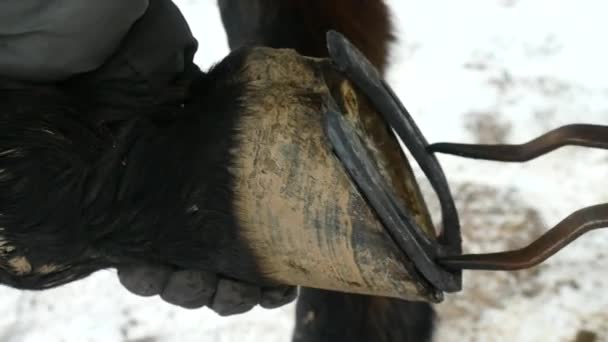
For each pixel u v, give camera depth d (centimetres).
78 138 65
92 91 67
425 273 61
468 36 186
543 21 187
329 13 107
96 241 66
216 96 65
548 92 172
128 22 66
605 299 140
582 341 135
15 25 64
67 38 64
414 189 65
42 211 64
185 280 67
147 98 67
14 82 65
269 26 108
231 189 63
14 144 63
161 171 64
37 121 64
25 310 148
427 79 177
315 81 64
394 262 62
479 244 148
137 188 65
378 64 112
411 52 183
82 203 64
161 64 68
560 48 181
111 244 66
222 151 63
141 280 68
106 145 65
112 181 65
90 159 65
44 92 65
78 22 64
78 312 147
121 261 67
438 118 170
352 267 63
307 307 115
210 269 67
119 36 66
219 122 64
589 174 157
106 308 147
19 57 65
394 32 115
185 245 65
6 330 145
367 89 63
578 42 182
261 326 142
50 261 66
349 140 60
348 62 62
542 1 192
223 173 63
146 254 66
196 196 64
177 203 64
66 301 148
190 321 144
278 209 63
